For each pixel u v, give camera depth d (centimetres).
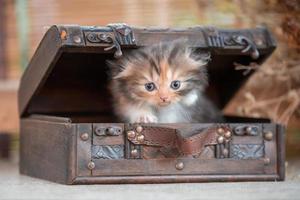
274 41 127
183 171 120
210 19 164
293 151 163
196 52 125
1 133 178
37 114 136
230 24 160
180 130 119
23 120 135
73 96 140
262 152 123
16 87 177
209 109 134
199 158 120
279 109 155
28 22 176
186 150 119
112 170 118
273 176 123
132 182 118
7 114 177
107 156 118
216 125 121
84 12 174
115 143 118
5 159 176
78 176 117
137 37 121
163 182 119
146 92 123
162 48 123
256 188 115
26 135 133
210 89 143
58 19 175
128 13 173
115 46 119
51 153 123
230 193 110
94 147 118
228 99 144
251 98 154
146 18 172
